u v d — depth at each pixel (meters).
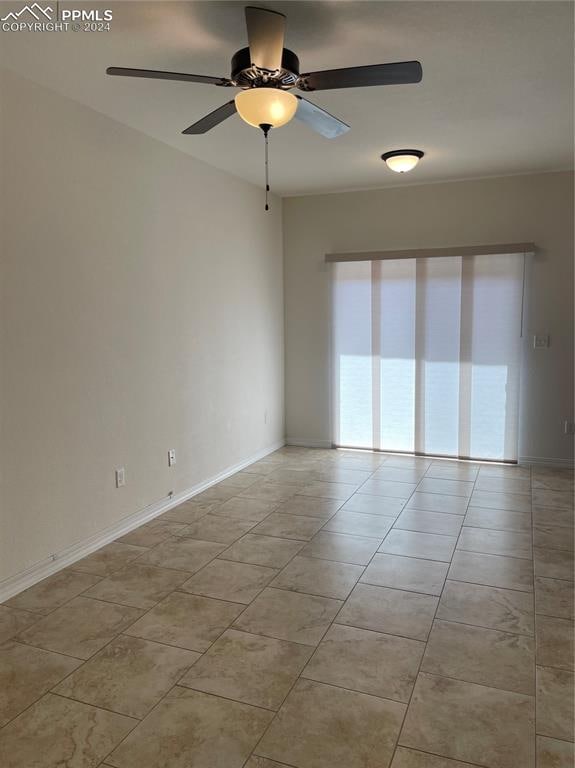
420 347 5.61
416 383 5.67
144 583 3.10
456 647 2.48
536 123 3.77
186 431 4.46
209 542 3.64
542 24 2.47
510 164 4.81
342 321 5.90
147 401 3.99
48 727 2.03
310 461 5.60
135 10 2.30
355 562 3.33
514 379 5.34
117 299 3.66
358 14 2.37
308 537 3.71
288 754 1.89
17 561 3.00
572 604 2.84
